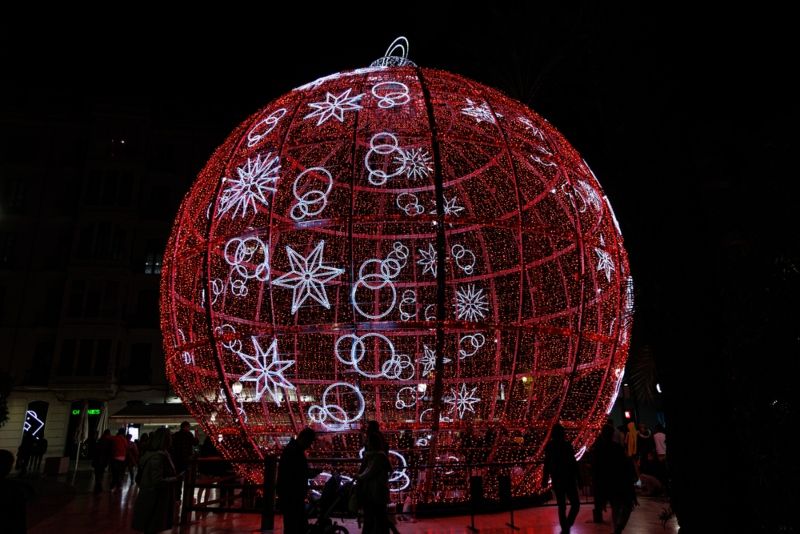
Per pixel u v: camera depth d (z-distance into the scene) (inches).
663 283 151.6
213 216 367.6
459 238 584.1
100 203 1346.0
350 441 425.1
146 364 1312.7
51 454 1201.4
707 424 140.9
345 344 542.9
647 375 453.4
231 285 469.7
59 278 1326.3
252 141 396.8
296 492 258.5
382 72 409.1
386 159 539.5
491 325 333.7
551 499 423.2
